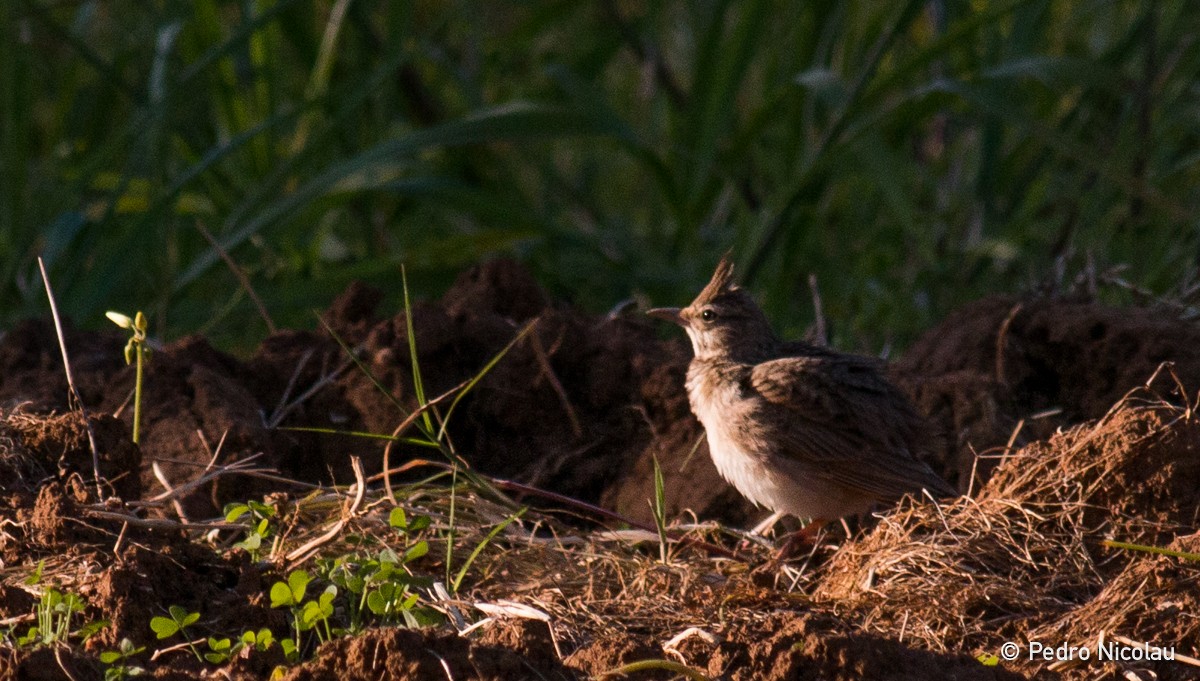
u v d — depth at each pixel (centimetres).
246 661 695
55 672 661
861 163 1599
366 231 1634
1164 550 774
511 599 827
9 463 856
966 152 1727
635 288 1539
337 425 1098
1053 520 846
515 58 2091
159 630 705
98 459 875
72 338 1135
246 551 810
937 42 1412
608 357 1123
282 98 1739
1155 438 843
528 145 1875
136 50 1705
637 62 2030
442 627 779
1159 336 1106
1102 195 1552
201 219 1574
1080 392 1133
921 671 693
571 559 919
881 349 1412
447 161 1745
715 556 960
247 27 1434
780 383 975
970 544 835
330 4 1734
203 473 973
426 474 1083
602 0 1889
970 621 791
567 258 1591
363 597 767
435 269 1492
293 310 1469
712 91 1545
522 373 1119
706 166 1539
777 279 1511
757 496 991
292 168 1447
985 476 1012
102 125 1780
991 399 1059
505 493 1082
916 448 996
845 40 1733
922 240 1491
